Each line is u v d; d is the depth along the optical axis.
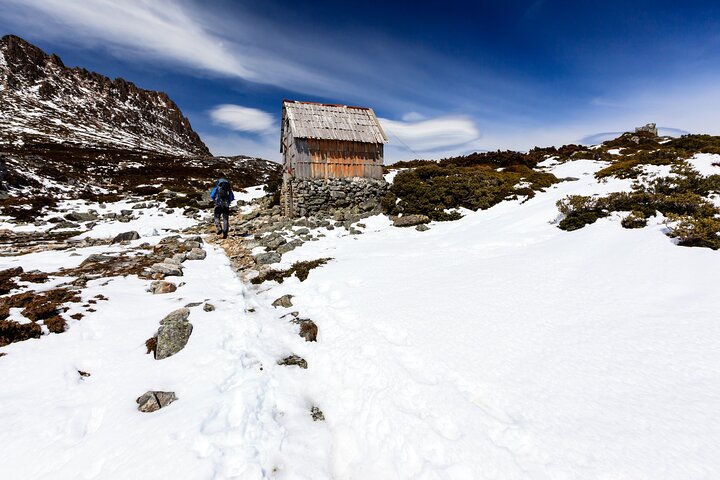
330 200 19.94
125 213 21.41
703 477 2.53
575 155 30.73
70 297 7.04
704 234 7.68
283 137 23.33
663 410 3.25
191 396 4.34
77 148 50.38
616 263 7.52
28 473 3.19
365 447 3.70
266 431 3.88
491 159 32.53
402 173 23.12
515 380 4.01
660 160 18.58
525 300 6.13
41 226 17.44
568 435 3.11
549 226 12.02
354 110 21.59
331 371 5.18
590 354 4.32
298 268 10.19
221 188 15.52
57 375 4.64
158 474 3.11
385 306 6.67
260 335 6.25
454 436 3.38
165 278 9.07
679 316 5.00
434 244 12.19
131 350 5.43
